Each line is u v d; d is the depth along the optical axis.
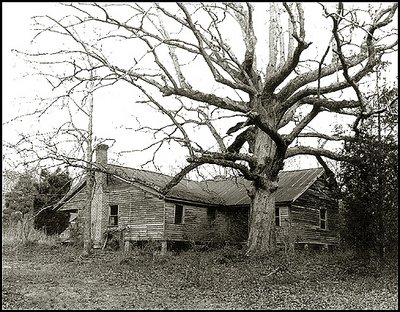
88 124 28.03
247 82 25.58
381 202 19.33
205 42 23.53
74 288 16.02
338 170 21.53
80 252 29.30
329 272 19.59
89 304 13.34
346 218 20.52
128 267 21.69
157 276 18.84
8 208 41.44
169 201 30.16
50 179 40.75
